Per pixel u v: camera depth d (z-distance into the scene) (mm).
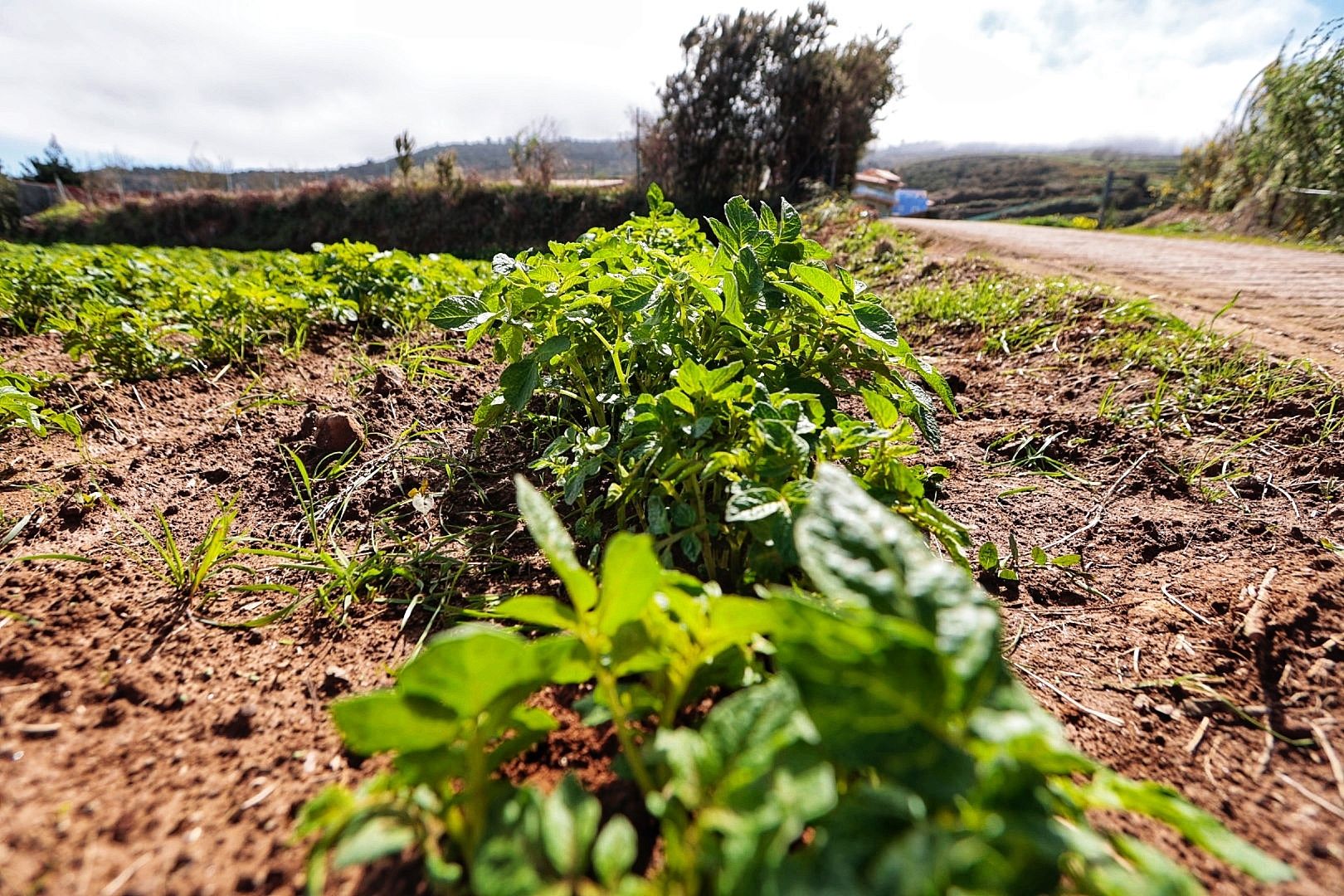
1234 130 14719
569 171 20375
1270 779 1224
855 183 19172
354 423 2645
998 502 2328
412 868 971
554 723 1037
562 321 2248
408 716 851
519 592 1771
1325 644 1507
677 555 1735
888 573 828
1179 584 1816
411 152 18938
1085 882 753
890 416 1719
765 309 1972
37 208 25188
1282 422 2709
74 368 3766
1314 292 5461
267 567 1870
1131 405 3033
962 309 4969
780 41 15852
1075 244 9836
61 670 1396
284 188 20484
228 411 3088
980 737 736
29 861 972
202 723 1304
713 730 817
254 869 989
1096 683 1497
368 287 4801
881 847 682
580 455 1927
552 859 739
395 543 2008
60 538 1983
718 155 16344
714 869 732
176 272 5836
